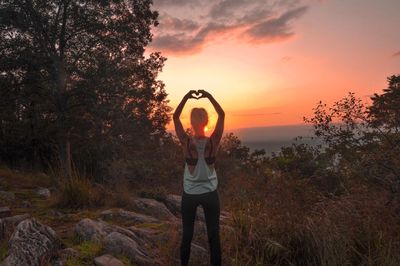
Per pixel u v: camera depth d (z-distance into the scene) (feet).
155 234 20.63
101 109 61.21
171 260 17.43
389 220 19.62
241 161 60.85
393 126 28.19
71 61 64.44
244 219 19.70
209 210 15.64
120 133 64.90
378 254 17.02
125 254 17.30
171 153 61.98
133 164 55.52
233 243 18.28
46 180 43.93
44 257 15.99
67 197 28.76
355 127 29.78
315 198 22.00
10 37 62.08
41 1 61.82
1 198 31.14
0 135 68.44
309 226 18.12
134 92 65.92
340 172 27.53
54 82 61.41
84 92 61.00
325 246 16.97
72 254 16.87
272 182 22.04
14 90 64.18
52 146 70.90
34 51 61.98
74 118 62.64
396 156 23.89
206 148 15.55
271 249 17.21
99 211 26.66
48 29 62.69
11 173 47.32
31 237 16.74
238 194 22.93
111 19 67.00
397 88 33.99
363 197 21.24
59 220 24.20
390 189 23.09
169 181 52.65
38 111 65.67
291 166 34.53
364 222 18.93
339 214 19.48
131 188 48.44
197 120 15.57
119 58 66.44
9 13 58.75
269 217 19.49
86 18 63.00
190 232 15.85
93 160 63.10
